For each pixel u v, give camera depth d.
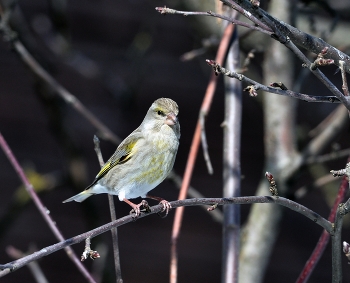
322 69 13.92
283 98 9.77
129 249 14.08
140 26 15.11
